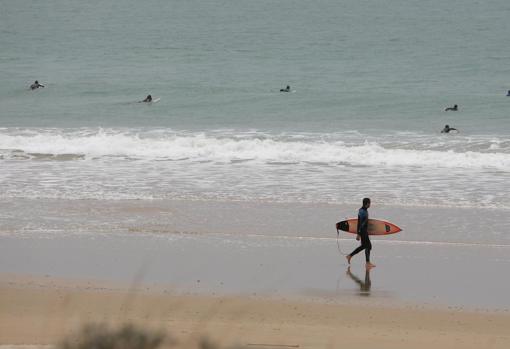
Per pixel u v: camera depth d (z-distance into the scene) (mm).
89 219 79375
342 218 80375
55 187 93250
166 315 51875
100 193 90375
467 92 196125
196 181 97500
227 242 71938
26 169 104375
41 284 58938
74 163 109188
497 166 108062
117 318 50906
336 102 179250
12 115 164250
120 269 63188
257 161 111438
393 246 71312
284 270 63625
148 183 96062
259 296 56844
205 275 61906
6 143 124250
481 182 97562
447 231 75875
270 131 142375
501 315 53281
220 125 150875
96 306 53812
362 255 68500
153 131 141500
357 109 170875
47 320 50188
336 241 72750
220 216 80938
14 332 47219
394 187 94750
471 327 50844
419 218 80625
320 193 91375
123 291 57406
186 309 53594
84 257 66625
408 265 65500
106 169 104812
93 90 199375
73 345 28375
